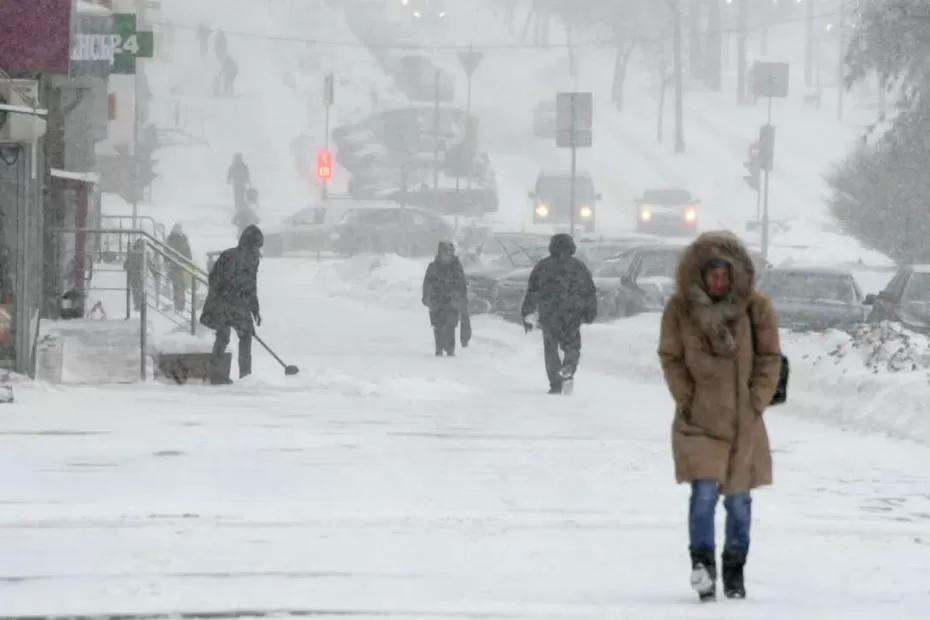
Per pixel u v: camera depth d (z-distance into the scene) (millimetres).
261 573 24312
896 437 45281
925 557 26734
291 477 35125
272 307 113062
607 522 29719
